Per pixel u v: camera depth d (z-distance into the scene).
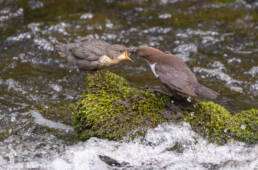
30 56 12.46
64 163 7.35
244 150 7.50
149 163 7.35
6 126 8.60
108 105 7.89
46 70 11.75
